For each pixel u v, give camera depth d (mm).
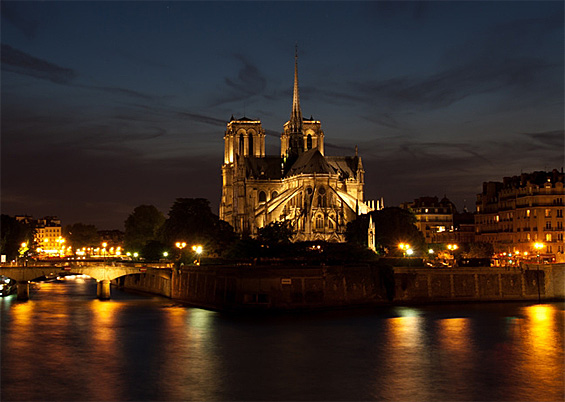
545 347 119062
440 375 101562
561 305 172250
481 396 92188
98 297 192750
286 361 109188
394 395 92375
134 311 162625
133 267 194125
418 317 150625
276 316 152125
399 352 115250
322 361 109312
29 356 112125
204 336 128125
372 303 170375
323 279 163000
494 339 125375
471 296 178250
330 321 145000
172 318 150000
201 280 175750
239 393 93000
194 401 89938
